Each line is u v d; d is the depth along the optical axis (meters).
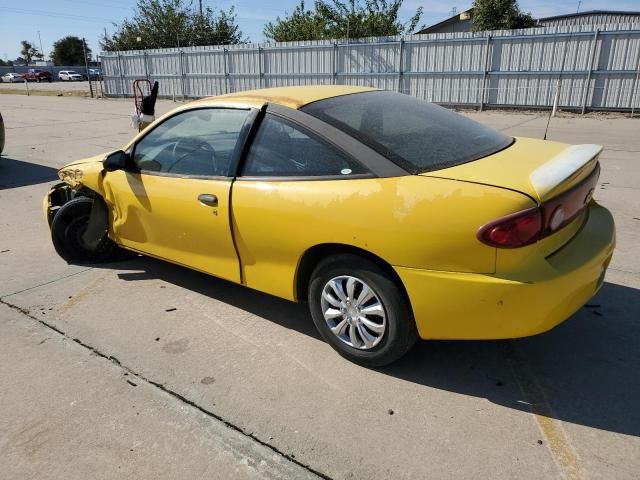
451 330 2.63
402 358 3.11
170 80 25.78
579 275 2.56
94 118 17.33
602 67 15.42
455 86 17.86
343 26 26.00
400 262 2.61
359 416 2.62
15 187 7.76
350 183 2.78
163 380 2.96
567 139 10.87
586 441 2.41
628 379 2.85
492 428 2.51
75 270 4.57
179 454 2.42
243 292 4.05
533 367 2.98
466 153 2.95
